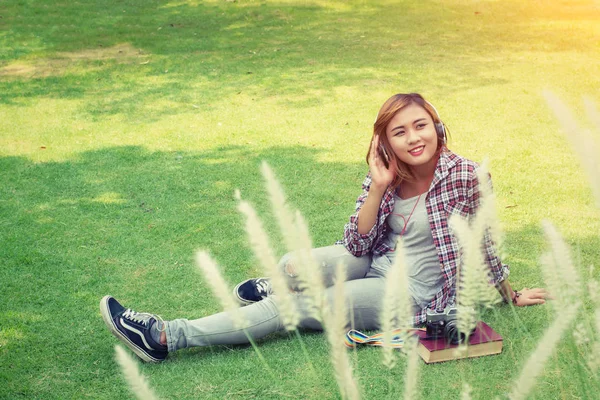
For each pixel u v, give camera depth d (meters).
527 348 2.68
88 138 6.43
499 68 8.40
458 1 13.28
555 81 7.62
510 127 6.12
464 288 1.38
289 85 8.13
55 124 6.95
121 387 2.68
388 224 3.03
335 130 6.39
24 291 3.53
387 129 2.79
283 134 6.32
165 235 4.21
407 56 9.33
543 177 4.87
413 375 1.27
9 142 6.37
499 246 1.40
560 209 4.29
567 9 12.23
